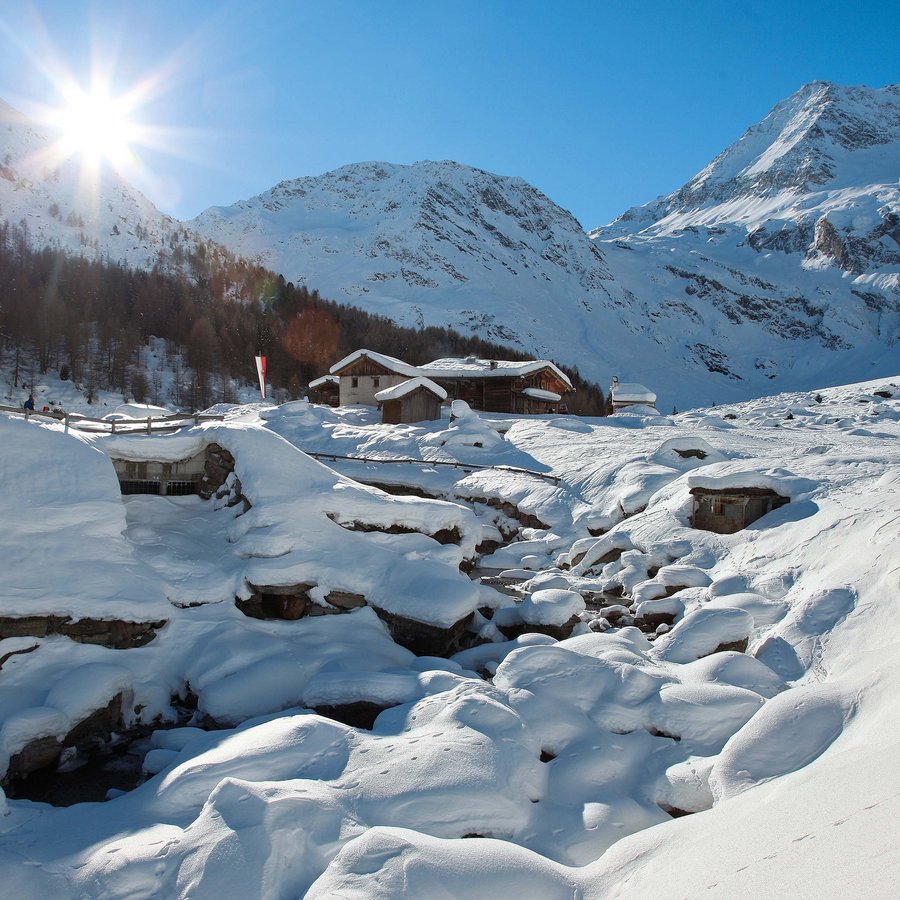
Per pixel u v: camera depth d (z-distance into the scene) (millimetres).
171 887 5047
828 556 11414
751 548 13438
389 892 4562
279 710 9320
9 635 9656
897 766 3906
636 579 14391
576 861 5648
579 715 7680
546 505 20719
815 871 3125
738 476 14680
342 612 11930
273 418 36250
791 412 39875
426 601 11258
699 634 9703
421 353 110250
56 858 5527
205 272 145875
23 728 8328
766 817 4238
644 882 4383
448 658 11102
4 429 11375
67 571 10406
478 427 29703
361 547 12773
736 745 6074
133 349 84000
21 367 72750
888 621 8570
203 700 9516
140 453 14719
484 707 7152
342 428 34188
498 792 6070
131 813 6129
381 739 6766
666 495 17641
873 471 15508
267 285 124500
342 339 106688
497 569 17984
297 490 13617
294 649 10742
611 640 9367
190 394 74562
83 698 9016
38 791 8148
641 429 32250
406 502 14258
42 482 11148
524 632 11648
